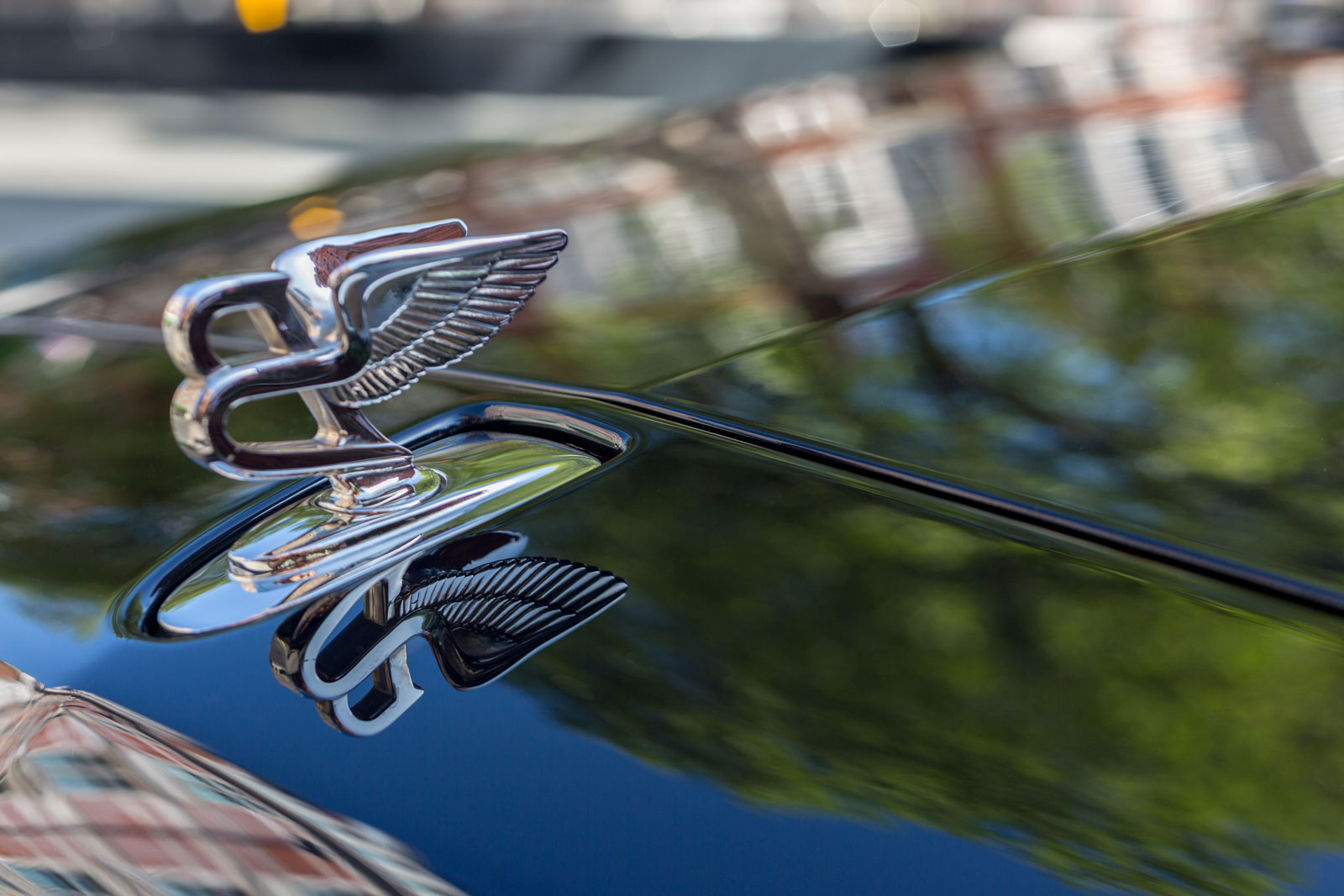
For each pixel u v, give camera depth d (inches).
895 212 29.9
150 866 20.7
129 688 21.5
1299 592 21.7
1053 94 35.9
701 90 179.2
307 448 22.4
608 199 32.2
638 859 20.0
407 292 22.2
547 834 20.1
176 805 20.8
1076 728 20.5
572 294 28.0
